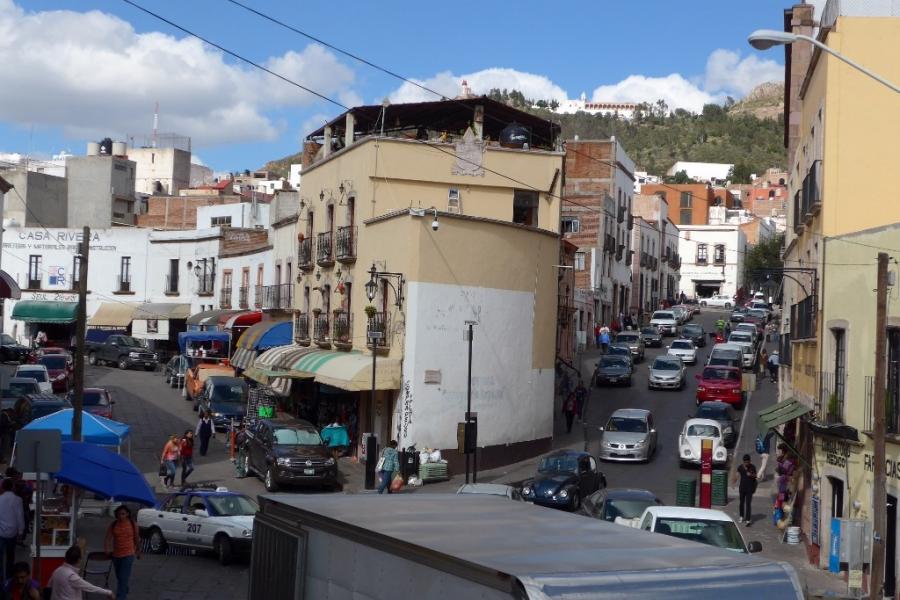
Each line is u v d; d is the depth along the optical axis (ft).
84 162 274.77
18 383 131.13
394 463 99.19
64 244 228.84
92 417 76.54
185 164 380.37
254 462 106.32
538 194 135.23
